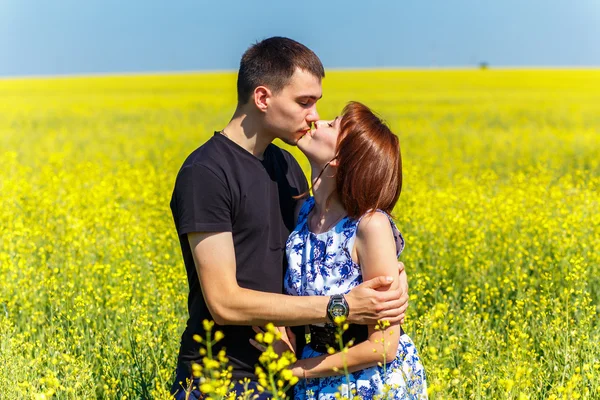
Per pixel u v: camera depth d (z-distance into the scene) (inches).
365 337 128.6
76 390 155.9
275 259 134.5
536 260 258.4
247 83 130.5
